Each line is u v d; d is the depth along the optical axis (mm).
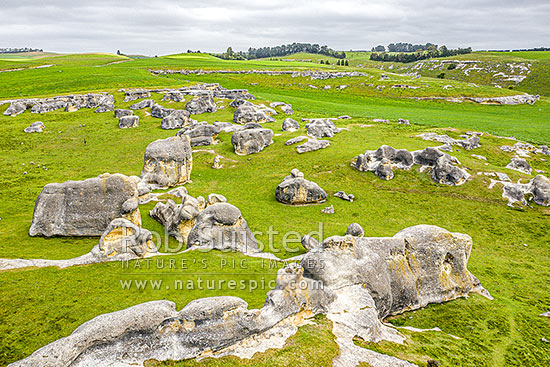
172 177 48125
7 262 25906
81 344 15266
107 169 54375
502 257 33969
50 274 24078
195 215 32844
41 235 32656
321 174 51188
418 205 43938
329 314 19328
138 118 74000
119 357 15555
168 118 72125
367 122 75750
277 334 17562
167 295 21766
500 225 39812
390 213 42312
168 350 16031
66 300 20938
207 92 94250
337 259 21594
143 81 105312
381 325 20234
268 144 62250
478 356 19359
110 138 67812
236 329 16969
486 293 26734
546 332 22469
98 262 26234
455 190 46469
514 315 24141
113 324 15969
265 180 50719
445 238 25438
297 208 43219
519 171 52531
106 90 93188
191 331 16609
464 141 60438
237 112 75750
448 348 19453
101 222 32812
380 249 23172
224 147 62969
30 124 72875
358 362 16312
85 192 32938
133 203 32531
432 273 24766
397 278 23188
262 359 16094
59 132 70000
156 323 16562
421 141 61094
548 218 40656
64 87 98125
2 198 43125
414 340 19719
